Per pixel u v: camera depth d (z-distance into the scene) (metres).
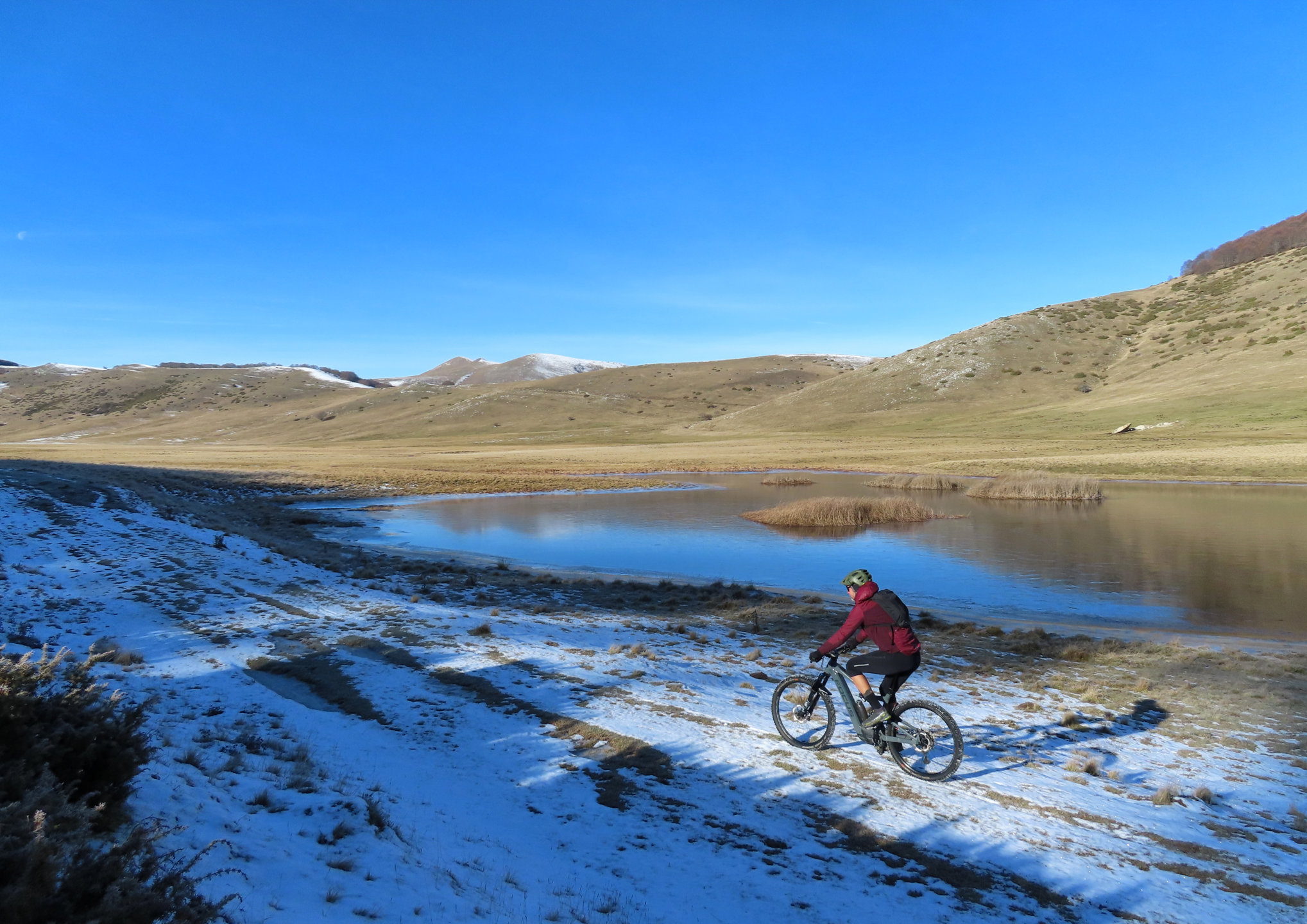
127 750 4.48
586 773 6.60
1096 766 7.32
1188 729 9.05
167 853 3.93
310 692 8.95
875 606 6.96
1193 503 41.22
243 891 3.78
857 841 5.51
